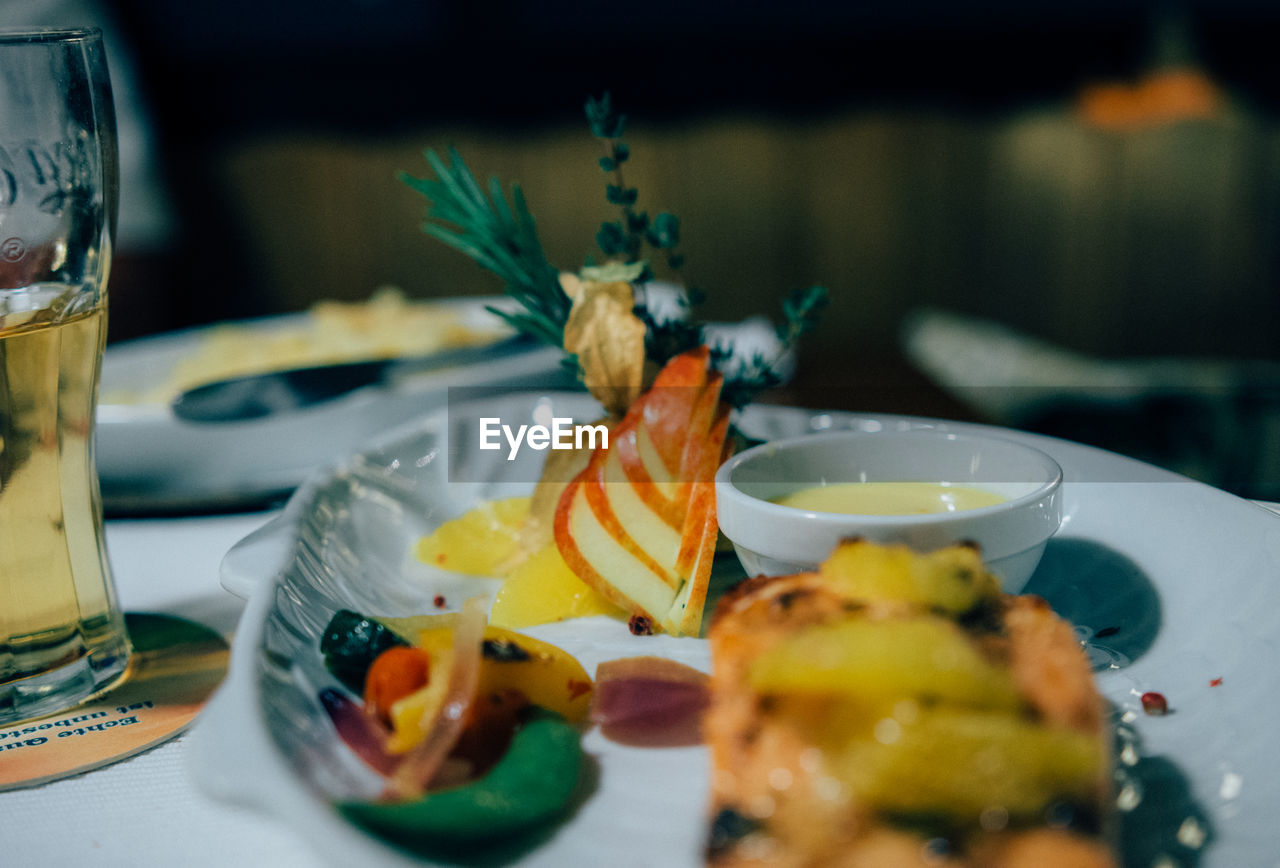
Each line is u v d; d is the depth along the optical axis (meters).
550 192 1.51
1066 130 1.46
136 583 0.41
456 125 1.56
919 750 0.25
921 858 0.25
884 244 1.52
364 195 1.50
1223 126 1.42
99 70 0.36
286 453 0.50
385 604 0.37
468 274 1.51
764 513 0.34
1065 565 0.37
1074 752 0.25
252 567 0.34
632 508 0.37
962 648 0.27
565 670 0.31
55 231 0.35
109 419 0.49
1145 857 0.26
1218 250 1.45
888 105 1.54
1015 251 1.52
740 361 0.42
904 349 1.15
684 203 1.52
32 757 0.32
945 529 0.33
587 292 0.39
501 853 0.27
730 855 0.26
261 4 1.53
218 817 0.29
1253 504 0.35
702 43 1.54
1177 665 0.32
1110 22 1.49
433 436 0.44
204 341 0.64
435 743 0.28
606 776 0.29
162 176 1.34
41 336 0.34
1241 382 0.66
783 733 0.26
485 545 0.40
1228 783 0.28
